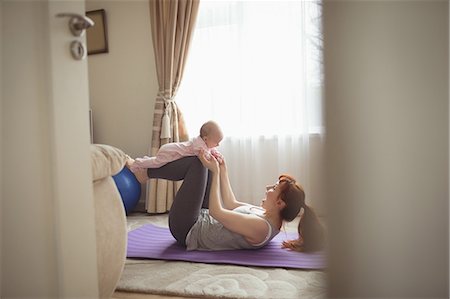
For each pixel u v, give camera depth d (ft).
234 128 11.27
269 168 11.10
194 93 11.72
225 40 11.32
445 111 2.75
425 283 2.85
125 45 12.67
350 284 2.93
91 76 13.07
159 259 6.56
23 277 3.11
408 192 2.84
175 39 11.44
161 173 7.51
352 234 2.91
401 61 2.79
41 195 3.05
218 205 6.88
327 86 2.89
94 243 3.43
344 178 2.91
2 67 3.08
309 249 6.72
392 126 2.82
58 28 3.05
